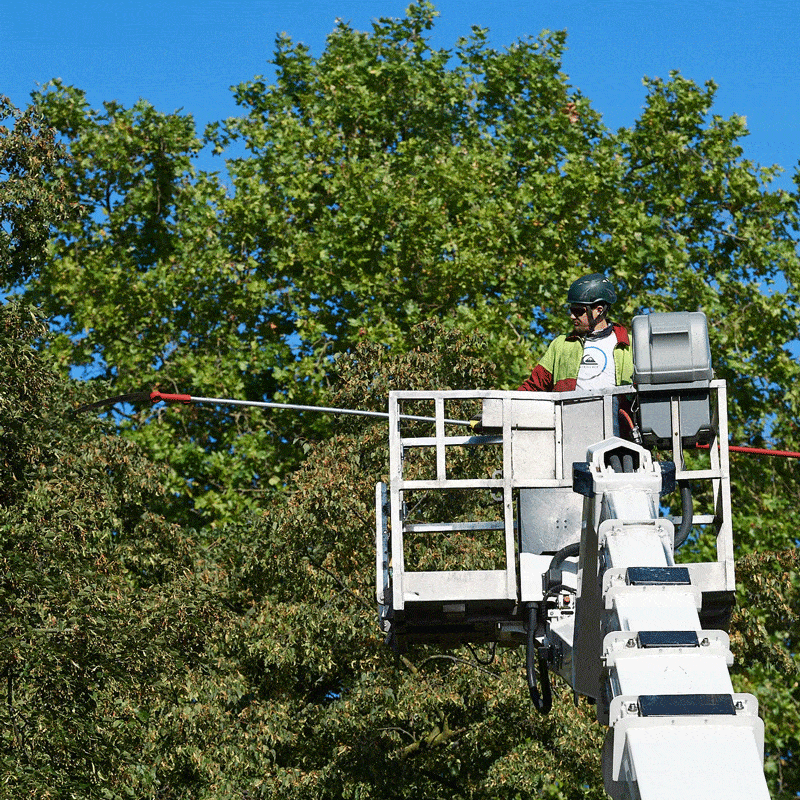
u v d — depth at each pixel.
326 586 19.30
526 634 8.19
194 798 17.27
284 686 19.58
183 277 26.91
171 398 10.77
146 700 16.06
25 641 14.57
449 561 19.08
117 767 15.32
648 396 7.17
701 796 4.88
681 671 5.30
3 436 16.36
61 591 15.20
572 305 8.61
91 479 18.55
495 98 31.16
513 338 25.53
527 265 26.58
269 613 19.17
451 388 21.92
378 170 26.91
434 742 20.55
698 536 25.78
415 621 7.91
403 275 27.06
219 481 26.88
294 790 18.11
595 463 6.24
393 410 7.63
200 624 17.47
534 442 7.55
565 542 8.15
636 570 5.68
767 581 21.00
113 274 26.95
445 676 19.31
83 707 15.25
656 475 6.19
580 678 7.22
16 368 16.22
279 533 19.33
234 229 27.50
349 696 19.30
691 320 7.05
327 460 20.14
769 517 26.38
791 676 24.27
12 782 13.82
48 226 19.27
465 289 26.36
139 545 19.61
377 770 19.56
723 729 5.06
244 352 27.36
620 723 5.09
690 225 30.50
